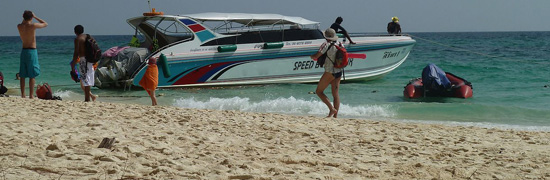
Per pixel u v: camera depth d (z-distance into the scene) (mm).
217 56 17094
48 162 4484
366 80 20219
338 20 18078
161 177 4223
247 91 17031
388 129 8594
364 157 5816
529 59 40156
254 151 5883
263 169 4844
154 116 8703
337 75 10352
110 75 16547
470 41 93875
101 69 16703
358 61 19438
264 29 18031
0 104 9688
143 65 16375
